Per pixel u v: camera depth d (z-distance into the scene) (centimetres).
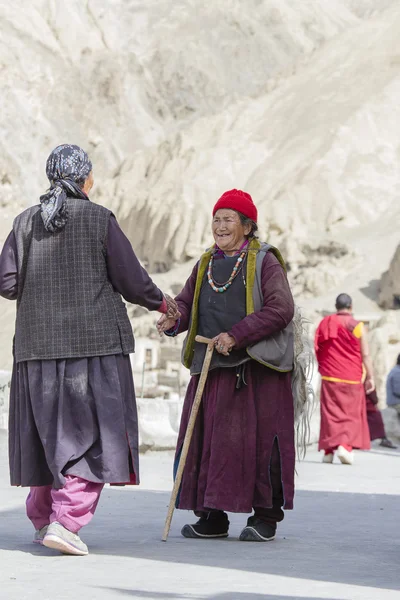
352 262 8162
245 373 946
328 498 1354
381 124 10231
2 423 1777
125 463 817
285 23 16112
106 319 836
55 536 793
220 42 15550
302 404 975
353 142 9988
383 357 5678
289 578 721
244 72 15288
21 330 843
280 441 941
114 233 846
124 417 827
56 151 866
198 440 960
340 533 1002
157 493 1355
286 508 929
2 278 855
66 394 819
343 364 2062
